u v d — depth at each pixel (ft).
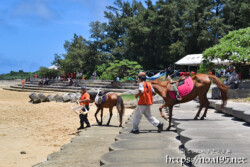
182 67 153.07
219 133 16.20
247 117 20.98
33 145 25.25
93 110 56.80
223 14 160.66
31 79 173.58
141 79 21.18
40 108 56.49
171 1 163.73
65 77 148.25
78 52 179.63
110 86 108.37
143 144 15.84
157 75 101.91
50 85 142.20
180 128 18.72
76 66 176.55
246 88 41.91
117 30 196.54
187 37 157.48
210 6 152.66
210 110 34.53
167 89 22.54
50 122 40.16
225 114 29.32
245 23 150.00
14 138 28.27
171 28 160.86
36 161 19.45
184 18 156.25
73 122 40.55
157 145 15.52
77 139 22.86
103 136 24.47
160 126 20.77
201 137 14.88
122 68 114.73
